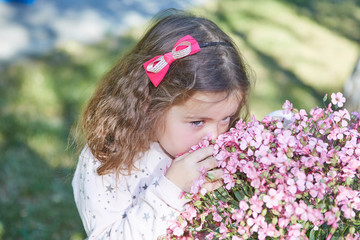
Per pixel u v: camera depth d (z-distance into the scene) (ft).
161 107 4.63
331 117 4.29
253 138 4.04
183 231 4.17
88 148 5.21
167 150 4.85
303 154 3.96
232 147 4.05
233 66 4.70
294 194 3.63
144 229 4.33
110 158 4.95
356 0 29.01
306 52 21.13
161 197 4.27
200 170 4.07
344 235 3.90
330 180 3.77
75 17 22.71
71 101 15.16
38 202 11.37
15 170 12.28
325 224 3.96
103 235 4.77
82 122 5.63
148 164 5.05
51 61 18.13
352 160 3.84
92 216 4.95
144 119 4.95
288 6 26.96
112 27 22.03
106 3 24.79
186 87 4.44
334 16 26.35
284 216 3.67
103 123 5.11
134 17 23.47
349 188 3.71
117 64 5.55
